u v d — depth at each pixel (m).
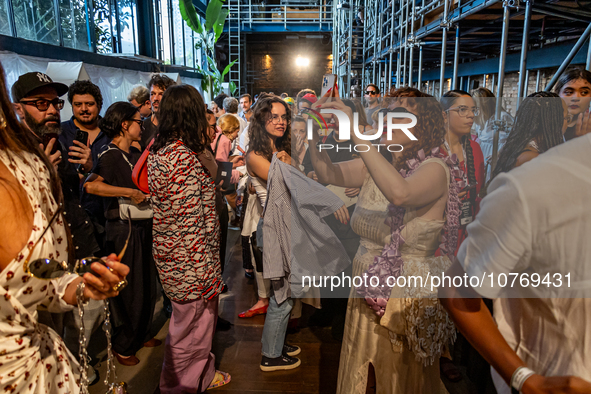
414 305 0.87
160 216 1.48
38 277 0.71
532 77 4.40
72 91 2.35
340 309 1.50
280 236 1.58
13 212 0.70
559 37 3.81
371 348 1.01
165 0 10.91
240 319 2.53
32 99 1.64
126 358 2.03
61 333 1.62
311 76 15.97
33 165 0.80
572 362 0.61
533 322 0.66
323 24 14.01
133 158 2.00
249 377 1.96
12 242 0.70
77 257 1.69
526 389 0.59
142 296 1.98
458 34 3.06
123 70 7.72
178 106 1.45
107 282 0.77
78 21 6.85
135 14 9.34
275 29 13.91
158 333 2.36
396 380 1.00
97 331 2.31
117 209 1.92
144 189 1.68
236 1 13.99
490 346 0.65
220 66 14.95
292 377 1.97
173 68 10.56
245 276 3.20
